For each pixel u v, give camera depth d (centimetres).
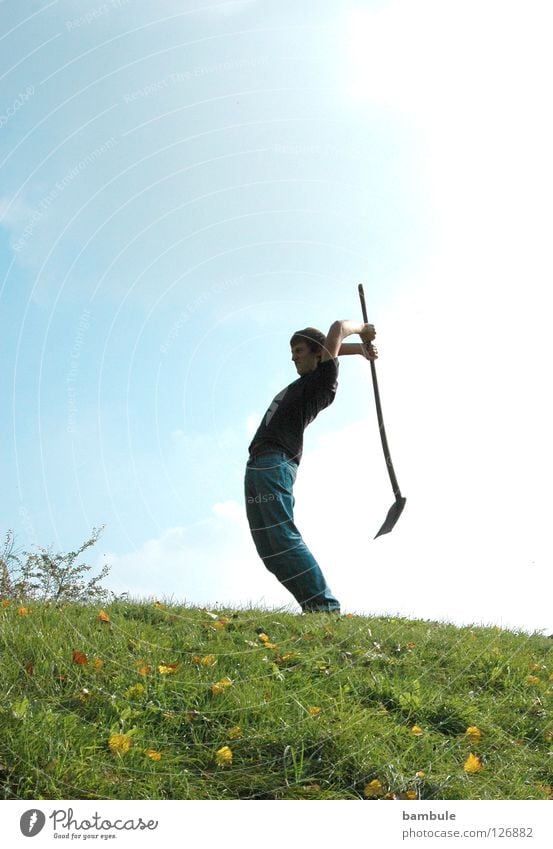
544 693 447
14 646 369
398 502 557
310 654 427
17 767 279
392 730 354
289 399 524
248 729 330
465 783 327
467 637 528
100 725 316
